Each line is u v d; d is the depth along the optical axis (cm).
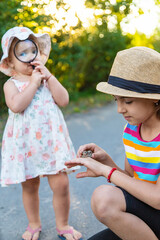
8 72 227
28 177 210
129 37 938
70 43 691
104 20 859
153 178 168
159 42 1043
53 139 212
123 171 199
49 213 251
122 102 163
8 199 278
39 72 219
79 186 294
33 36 232
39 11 528
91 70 868
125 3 843
